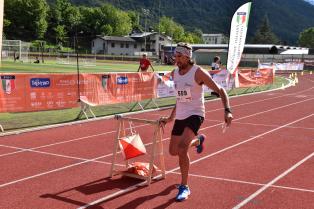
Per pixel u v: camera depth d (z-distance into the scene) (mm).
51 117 11820
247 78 23109
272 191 5820
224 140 9336
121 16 139250
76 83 11672
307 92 23859
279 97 20203
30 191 5680
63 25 119750
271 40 142750
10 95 10078
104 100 12617
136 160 7418
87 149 8188
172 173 6617
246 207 5195
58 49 91188
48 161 7258
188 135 5293
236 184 6105
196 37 158625
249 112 14367
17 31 117062
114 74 12938
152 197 5496
